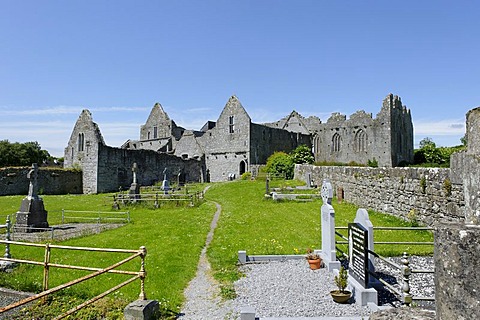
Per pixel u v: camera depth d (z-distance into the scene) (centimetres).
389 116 5238
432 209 1226
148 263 1018
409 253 1042
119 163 4222
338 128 5872
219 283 847
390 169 1557
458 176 1065
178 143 5781
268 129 5312
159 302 714
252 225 1576
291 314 645
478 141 297
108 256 1118
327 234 953
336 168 2378
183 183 4538
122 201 2498
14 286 835
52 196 3384
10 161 4959
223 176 5131
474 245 250
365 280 732
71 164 4244
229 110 5134
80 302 730
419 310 354
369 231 782
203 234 1454
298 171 3703
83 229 1645
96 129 4081
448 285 264
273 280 848
